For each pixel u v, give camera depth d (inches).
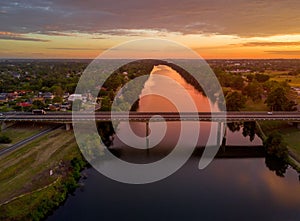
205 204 3622.0
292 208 3560.5
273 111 7224.4
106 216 3353.8
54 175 3951.8
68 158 4466.0
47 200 3462.1
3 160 4256.9
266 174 4451.3
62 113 6466.5
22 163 4188.0
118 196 3767.2
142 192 3863.2
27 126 6092.5
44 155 4534.9
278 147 5029.5
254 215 3410.4
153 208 3516.2
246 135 6501.0
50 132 5649.6
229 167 4687.5
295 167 4579.2
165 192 3885.3
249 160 4985.2
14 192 3447.3
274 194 3868.1
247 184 4146.2
